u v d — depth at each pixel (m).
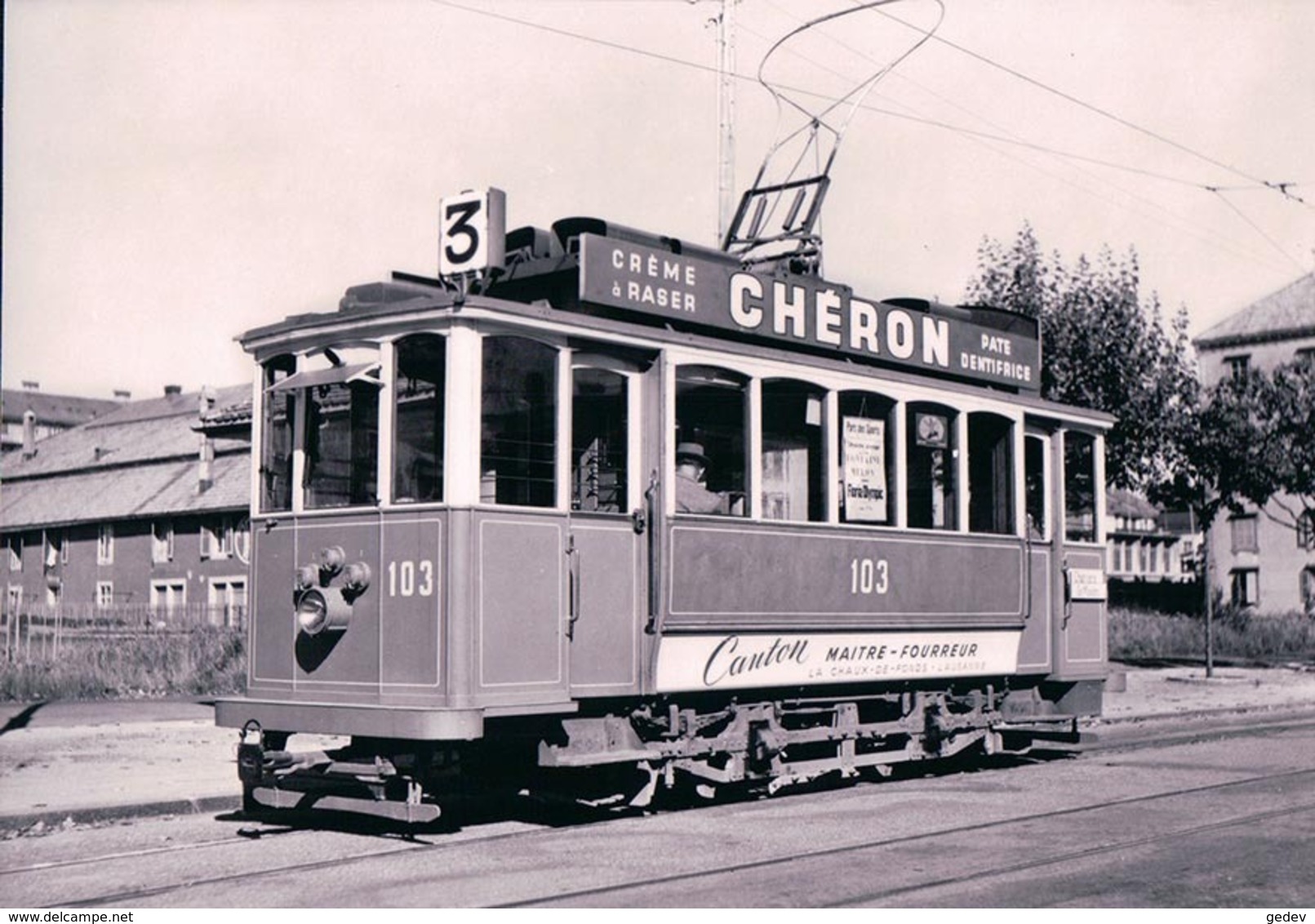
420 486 9.46
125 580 48.88
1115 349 26.78
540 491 9.76
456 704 9.05
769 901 7.33
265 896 7.53
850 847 9.02
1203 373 51.94
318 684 9.78
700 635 10.65
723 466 10.98
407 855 8.83
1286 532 49.38
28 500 54.06
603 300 10.30
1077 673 14.82
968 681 13.76
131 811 10.53
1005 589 13.71
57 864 8.59
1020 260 27.36
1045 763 14.51
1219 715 20.70
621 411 10.42
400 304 9.55
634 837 9.48
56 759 13.38
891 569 12.33
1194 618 37.06
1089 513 15.25
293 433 10.20
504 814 10.82
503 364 9.59
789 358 11.44
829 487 11.76
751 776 11.28
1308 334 49.47
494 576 9.32
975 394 13.45
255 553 10.27
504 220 9.80
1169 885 7.80
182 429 52.66
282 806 9.61
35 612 21.25
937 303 13.66
